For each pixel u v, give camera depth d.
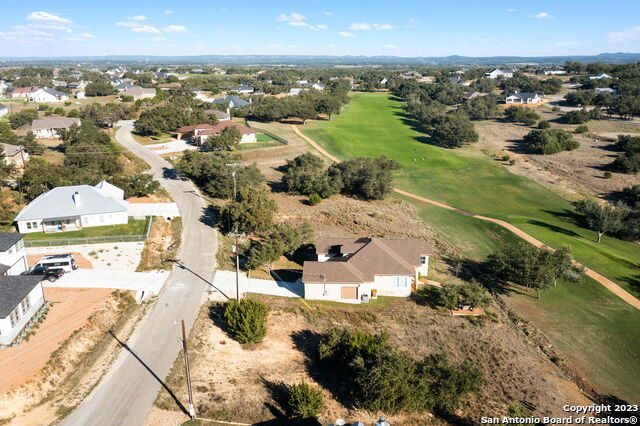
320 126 135.62
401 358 30.25
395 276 44.69
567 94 177.50
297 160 88.50
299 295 44.06
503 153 114.50
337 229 61.97
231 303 37.19
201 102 146.38
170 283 44.00
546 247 52.94
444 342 38.22
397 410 28.55
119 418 26.70
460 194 84.38
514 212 75.62
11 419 26.19
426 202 79.12
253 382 31.05
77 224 55.56
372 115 158.50
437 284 48.38
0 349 31.77
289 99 146.38
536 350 38.81
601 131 131.88
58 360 31.00
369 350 31.73
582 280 47.56
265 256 48.25
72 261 45.03
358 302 43.62
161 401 28.23
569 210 77.00
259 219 54.78
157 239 54.12
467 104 163.25
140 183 68.00
